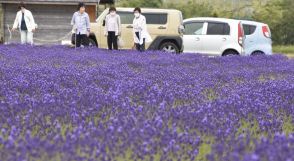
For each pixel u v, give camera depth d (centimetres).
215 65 4316
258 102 2073
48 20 7912
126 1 12619
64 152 1175
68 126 1528
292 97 2338
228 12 13388
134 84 2483
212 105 1988
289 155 1066
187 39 6109
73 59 4197
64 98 2033
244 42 5997
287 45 12812
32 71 3020
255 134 1577
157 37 6084
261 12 13050
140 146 1298
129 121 1567
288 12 12988
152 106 1886
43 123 1562
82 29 5716
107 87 2480
